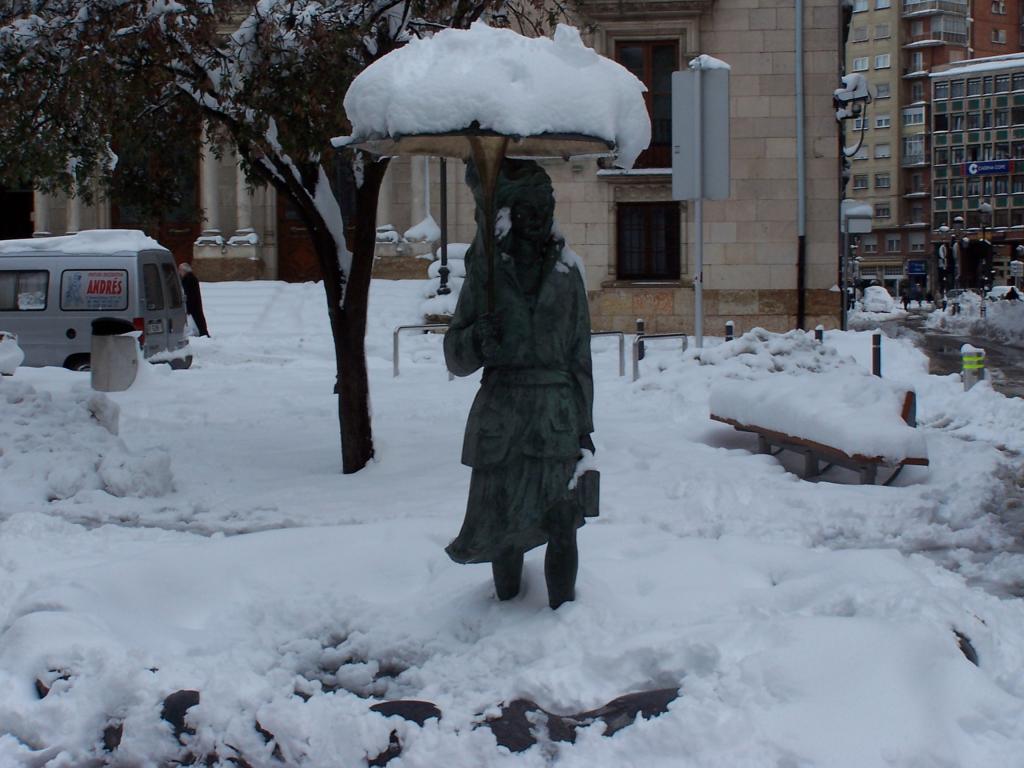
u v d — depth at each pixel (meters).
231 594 6.03
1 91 10.43
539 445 5.06
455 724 4.37
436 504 8.86
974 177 115.12
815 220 28.61
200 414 14.59
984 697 4.41
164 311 21.86
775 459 10.92
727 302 28.91
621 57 29.16
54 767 4.36
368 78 5.00
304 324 29.25
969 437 12.95
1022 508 8.76
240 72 10.06
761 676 4.43
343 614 5.75
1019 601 5.80
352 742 4.26
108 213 33.72
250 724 4.39
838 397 10.13
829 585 5.70
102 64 9.85
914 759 4.03
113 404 11.25
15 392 10.79
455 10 10.68
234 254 32.34
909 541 7.85
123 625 5.40
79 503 9.22
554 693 4.57
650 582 6.04
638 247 29.47
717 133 14.54
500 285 5.10
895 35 119.88
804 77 28.39
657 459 10.72
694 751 4.10
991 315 41.41
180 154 11.98
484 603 5.64
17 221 35.09
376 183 10.40
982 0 126.12
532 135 4.77
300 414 14.62
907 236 120.75
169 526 8.52
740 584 6.04
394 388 17.14
